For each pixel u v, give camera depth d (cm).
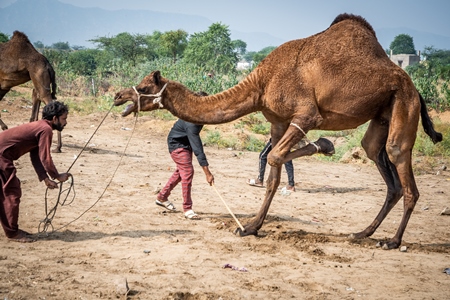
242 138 1767
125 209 837
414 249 718
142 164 1259
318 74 700
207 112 717
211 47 4897
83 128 1822
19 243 644
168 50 5553
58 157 1262
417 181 1285
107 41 5409
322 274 591
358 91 702
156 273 564
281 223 822
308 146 714
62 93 3178
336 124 730
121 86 2973
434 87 2642
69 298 487
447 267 637
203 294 512
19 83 1363
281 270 597
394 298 530
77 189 953
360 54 711
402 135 716
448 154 1623
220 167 1315
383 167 770
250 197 1003
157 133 1797
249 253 654
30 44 1341
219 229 762
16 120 1891
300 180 1234
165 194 840
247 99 718
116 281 510
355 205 998
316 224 834
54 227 719
